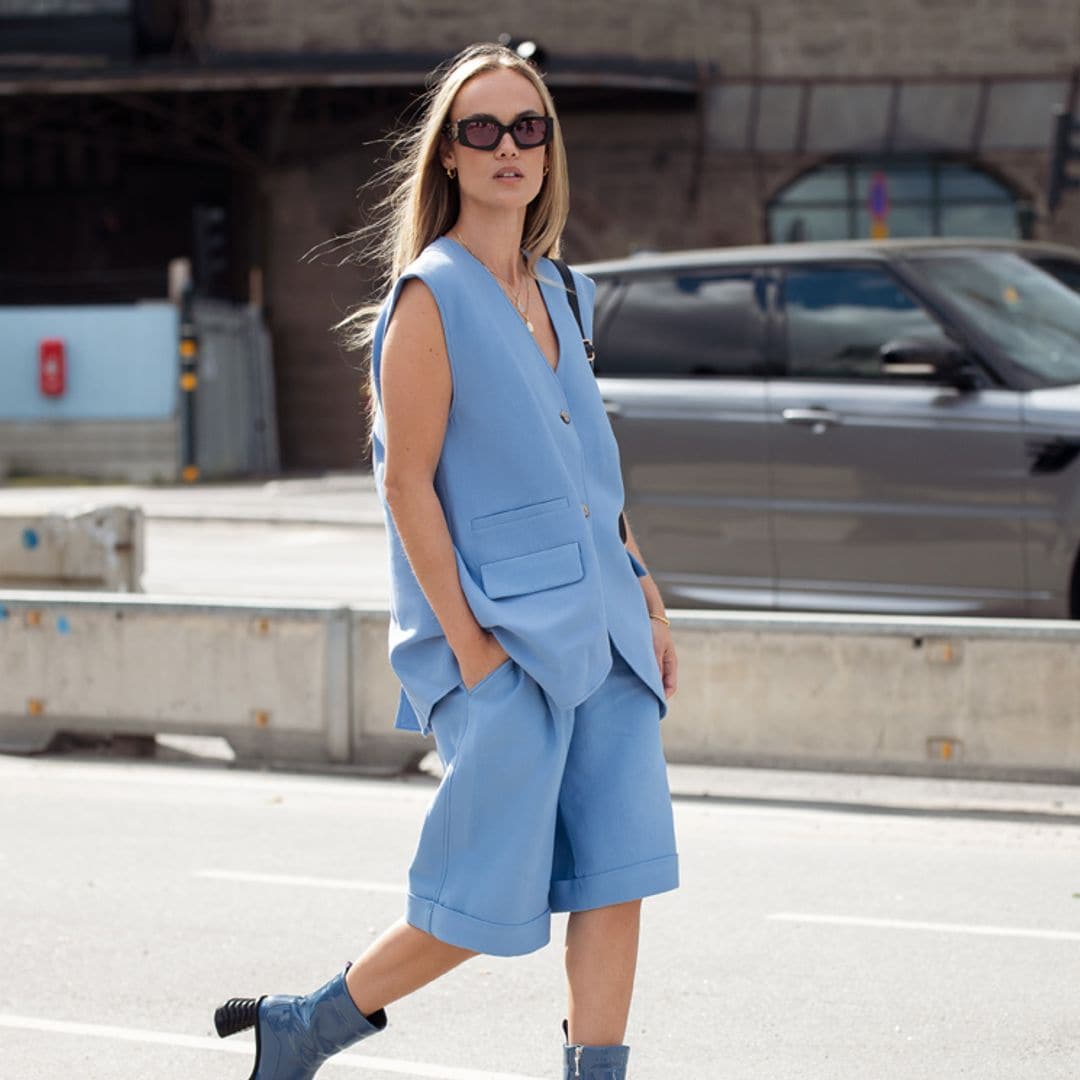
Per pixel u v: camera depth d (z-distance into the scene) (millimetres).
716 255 12609
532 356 4430
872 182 40438
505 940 4301
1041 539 11172
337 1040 4598
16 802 10109
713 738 10312
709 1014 6312
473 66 4465
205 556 22938
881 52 40000
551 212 4656
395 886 8125
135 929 7484
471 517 4332
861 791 10305
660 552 12391
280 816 9680
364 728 10914
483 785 4293
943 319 11711
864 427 11695
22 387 37625
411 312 4309
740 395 12148
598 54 40656
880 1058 5828
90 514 15164
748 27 40312
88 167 47312
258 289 42312
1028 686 9781
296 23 41125
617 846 4355
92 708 11516
